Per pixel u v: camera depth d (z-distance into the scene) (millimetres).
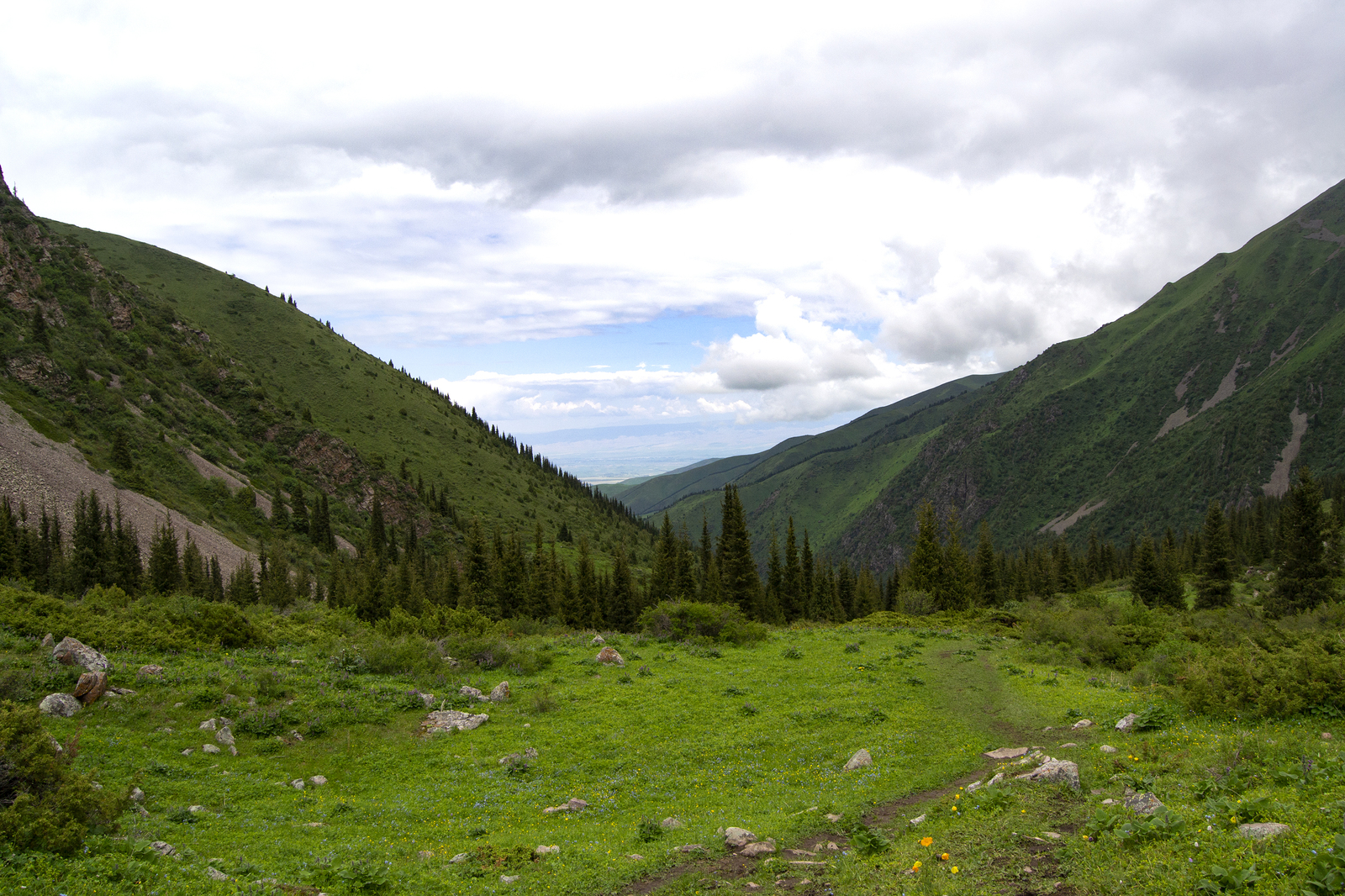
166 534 87938
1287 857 8883
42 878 10164
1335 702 18828
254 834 14781
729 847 14016
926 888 10500
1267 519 148750
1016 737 22797
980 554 94750
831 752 22469
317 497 183375
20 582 48688
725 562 77938
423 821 16766
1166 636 37938
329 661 29344
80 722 19453
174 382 190250
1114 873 9891
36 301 162125
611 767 21484
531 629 49750
